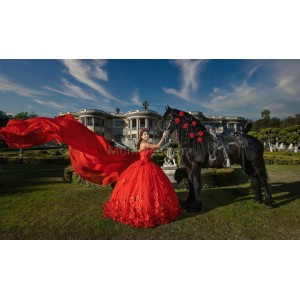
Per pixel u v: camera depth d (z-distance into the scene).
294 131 28.81
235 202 4.26
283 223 3.19
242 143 3.68
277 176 8.19
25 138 3.16
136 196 3.05
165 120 3.90
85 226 3.05
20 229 2.98
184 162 3.78
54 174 8.77
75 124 3.31
